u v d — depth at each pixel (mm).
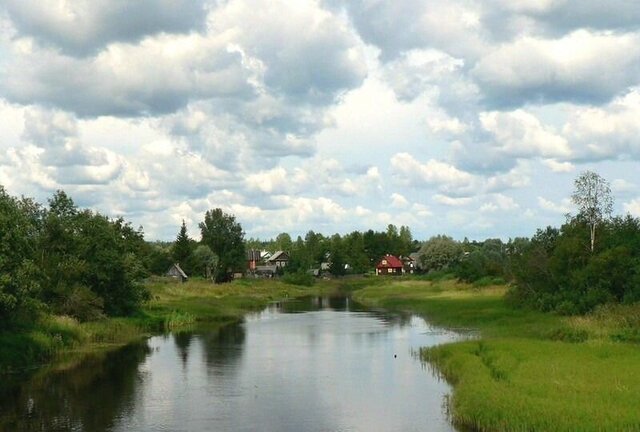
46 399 30828
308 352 46125
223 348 48875
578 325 45656
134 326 61406
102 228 63406
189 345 50906
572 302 58062
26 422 26500
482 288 102375
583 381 27438
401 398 30312
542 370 29938
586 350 36312
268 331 61094
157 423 26359
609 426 20375
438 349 41094
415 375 36188
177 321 67812
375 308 90625
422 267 189125
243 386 33844
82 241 60688
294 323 68938
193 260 149000
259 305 99312
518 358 34094
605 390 25562
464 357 36156
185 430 25328
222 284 131625
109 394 32031
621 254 57062
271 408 28781
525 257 71062
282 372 37906
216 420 26797
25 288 39531
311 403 29641
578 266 63406
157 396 31484
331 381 34844
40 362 42094
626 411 22000
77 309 55812
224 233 161625
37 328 46219
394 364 40125
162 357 44344
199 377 36500
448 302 82625
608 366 30844
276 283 157500
